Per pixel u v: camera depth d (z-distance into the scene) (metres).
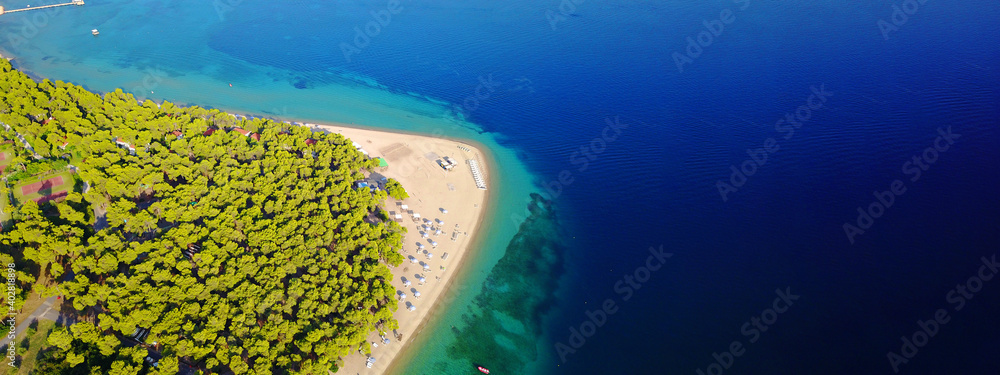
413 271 124.81
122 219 119.25
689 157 172.38
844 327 107.94
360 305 108.00
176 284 102.31
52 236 108.06
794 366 101.00
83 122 153.00
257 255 115.19
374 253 117.88
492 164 174.00
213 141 151.88
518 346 110.00
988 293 112.12
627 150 179.12
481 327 113.81
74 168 141.00
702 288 121.19
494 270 128.88
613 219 146.62
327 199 137.50
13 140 146.38
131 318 94.44
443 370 104.25
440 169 167.62
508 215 148.75
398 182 156.00
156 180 133.62
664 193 155.50
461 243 136.25
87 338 90.56
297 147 159.00
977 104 188.75
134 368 86.88
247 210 125.06
